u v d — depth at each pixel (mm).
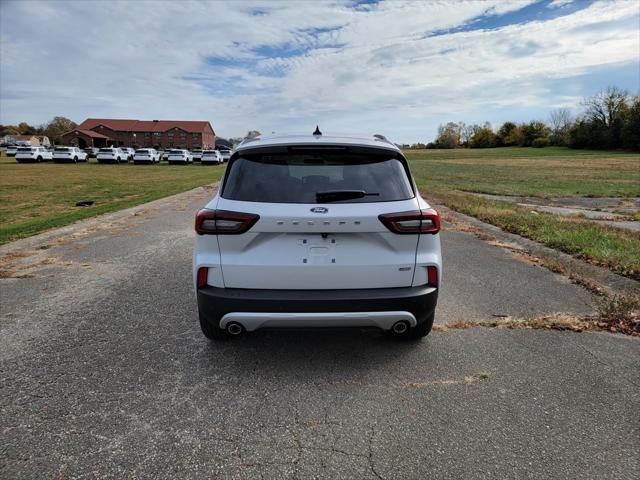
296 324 2986
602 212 13133
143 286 5152
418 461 2229
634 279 5172
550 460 2238
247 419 2586
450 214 11000
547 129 131375
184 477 2115
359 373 3133
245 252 2986
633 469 2176
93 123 122750
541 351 3469
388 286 3059
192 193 16875
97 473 2141
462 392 2881
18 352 3449
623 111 98438
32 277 5527
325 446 2344
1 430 2477
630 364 3264
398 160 3281
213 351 3479
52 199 16141
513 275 5598
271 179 3072
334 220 2895
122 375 3098
